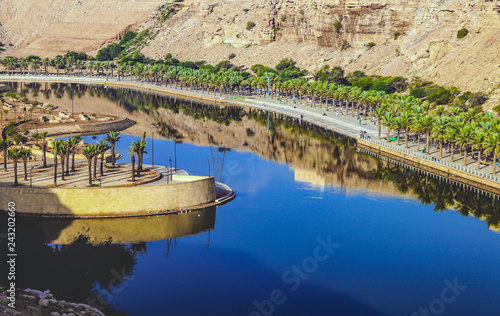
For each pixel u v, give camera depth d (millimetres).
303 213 148875
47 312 92312
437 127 186125
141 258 120875
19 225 131625
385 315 101625
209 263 119500
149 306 102125
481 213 149250
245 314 100875
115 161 186500
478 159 172000
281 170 190250
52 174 158125
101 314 95125
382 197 161625
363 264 120062
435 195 163250
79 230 131250
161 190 141875
